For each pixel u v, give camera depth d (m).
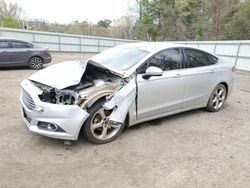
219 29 32.34
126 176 2.94
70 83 3.40
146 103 4.08
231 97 7.21
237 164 3.36
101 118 3.64
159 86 4.16
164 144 3.81
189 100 4.81
